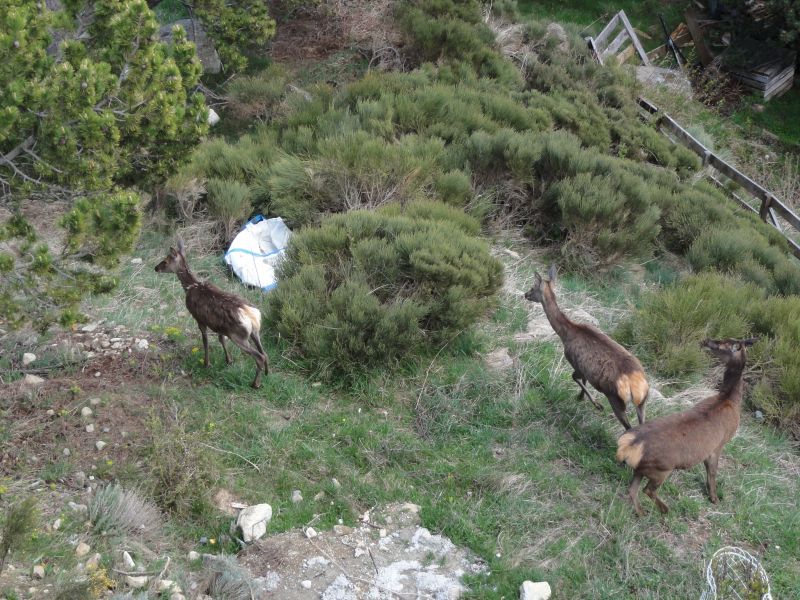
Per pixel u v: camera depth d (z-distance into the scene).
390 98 11.78
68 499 5.49
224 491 5.85
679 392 7.64
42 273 5.71
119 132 6.35
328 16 14.68
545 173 10.80
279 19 14.90
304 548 5.45
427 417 6.81
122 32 6.49
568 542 5.72
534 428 6.79
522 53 15.48
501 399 7.08
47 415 6.16
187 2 11.80
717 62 20.08
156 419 6.02
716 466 6.15
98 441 5.98
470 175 10.35
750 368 8.08
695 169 13.88
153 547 5.32
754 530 6.07
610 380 6.27
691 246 10.45
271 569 5.26
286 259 8.37
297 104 12.10
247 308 6.52
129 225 5.99
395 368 7.31
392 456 6.35
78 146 6.11
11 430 5.96
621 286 9.62
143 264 8.55
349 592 5.13
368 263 7.98
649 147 13.70
